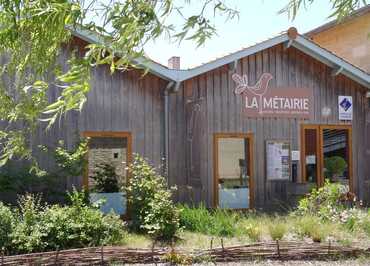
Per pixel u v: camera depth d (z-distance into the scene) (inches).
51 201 471.8
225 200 563.5
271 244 339.0
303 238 386.3
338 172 615.8
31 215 366.3
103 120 526.6
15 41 150.4
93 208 410.3
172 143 549.3
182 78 532.1
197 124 540.4
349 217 425.4
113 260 324.2
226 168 568.1
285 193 588.4
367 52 734.5
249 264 323.6
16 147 187.0
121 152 531.5
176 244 373.7
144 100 543.5
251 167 578.6
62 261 319.0
